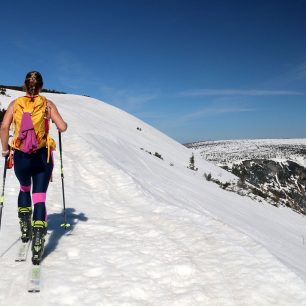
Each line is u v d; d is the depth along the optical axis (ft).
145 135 125.39
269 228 48.16
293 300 13.48
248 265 15.93
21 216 16.26
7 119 15.15
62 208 24.90
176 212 24.54
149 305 12.89
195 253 17.35
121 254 16.85
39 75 15.69
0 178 29.91
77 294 13.15
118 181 32.86
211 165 126.21
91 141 52.24
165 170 62.23
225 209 47.42
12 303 12.40
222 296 13.60
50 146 15.49
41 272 14.58
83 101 140.56
